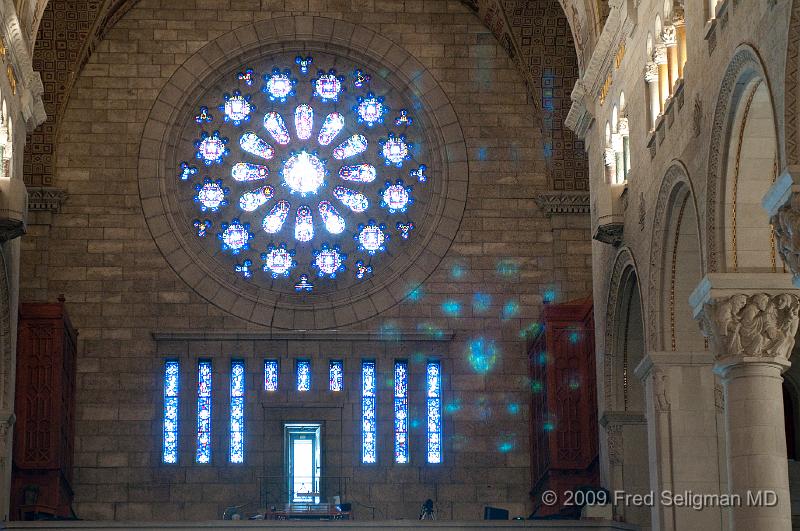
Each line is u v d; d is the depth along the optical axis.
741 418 34.28
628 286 46.09
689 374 41.31
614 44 46.72
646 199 42.66
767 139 34.56
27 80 46.94
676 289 41.50
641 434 47.06
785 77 30.02
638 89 43.75
